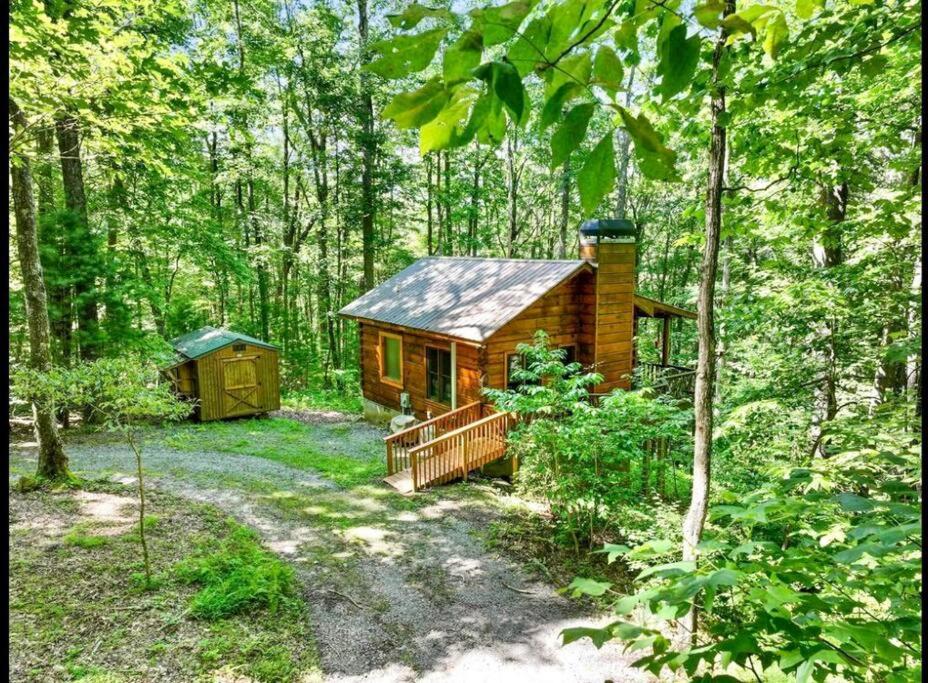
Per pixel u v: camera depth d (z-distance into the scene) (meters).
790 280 8.41
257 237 23.39
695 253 25.17
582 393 8.77
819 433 8.36
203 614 6.01
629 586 7.42
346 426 16.06
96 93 6.73
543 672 5.79
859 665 1.25
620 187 22.91
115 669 5.03
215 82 9.62
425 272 17.03
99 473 10.12
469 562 7.92
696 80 2.89
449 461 11.07
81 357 13.43
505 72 0.88
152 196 15.50
